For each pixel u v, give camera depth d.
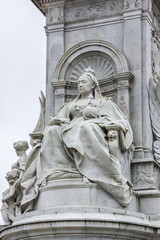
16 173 38.41
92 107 35.50
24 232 33.03
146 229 33.19
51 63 40.25
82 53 39.50
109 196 33.66
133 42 38.72
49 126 35.28
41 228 32.41
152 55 39.62
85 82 36.59
